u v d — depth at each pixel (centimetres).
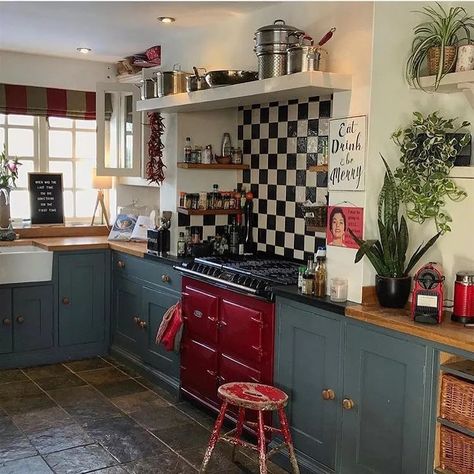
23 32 431
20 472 298
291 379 304
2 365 452
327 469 287
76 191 562
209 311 360
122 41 457
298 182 377
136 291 452
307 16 321
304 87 284
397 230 274
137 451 324
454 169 268
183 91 394
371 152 279
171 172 425
